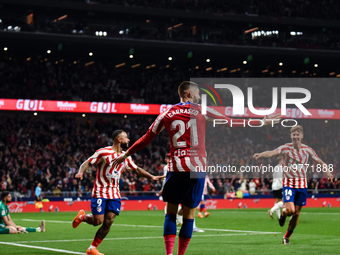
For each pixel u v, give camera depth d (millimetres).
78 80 36125
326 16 39625
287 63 40219
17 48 33688
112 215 7254
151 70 40188
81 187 27406
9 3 30312
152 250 7957
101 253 7344
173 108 5234
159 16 35812
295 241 9320
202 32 36500
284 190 8680
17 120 32344
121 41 33406
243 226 13672
